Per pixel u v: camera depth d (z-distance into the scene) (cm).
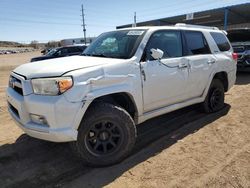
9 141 458
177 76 455
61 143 439
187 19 2542
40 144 440
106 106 354
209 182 322
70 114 323
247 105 641
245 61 1110
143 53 405
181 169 354
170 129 497
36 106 328
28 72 354
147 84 402
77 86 326
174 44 470
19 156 401
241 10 2175
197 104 582
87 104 333
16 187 324
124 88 369
